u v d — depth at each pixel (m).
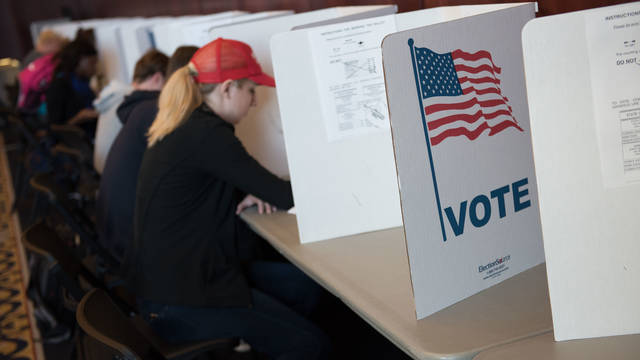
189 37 2.78
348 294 1.25
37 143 4.04
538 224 1.24
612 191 0.90
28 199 4.82
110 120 3.19
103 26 4.72
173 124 1.72
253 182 1.73
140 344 1.24
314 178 1.55
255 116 2.12
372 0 2.61
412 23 1.49
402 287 1.26
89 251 2.56
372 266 1.38
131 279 1.78
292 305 1.99
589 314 0.95
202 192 1.73
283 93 1.48
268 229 1.73
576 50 0.87
